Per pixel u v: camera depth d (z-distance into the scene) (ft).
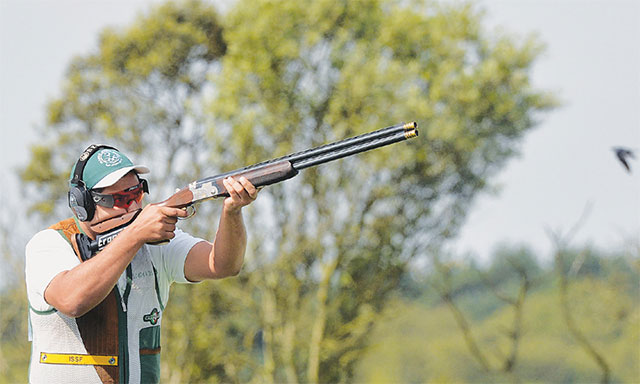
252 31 183.01
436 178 180.86
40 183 208.74
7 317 213.87
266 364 184.65
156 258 43.96
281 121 183.32
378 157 175.52
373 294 183.21
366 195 181.68
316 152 39.93
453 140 176.35
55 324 41.01
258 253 181.68
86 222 42.01
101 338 41.45
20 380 213.87
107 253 38.34
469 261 183.52
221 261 42.73
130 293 42.34
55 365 41.06
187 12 209.87
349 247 180.75
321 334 181.27
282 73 184.96
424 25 184.55
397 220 182.09
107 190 41.47
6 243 202.90
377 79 176.04
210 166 189.47
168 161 194.39
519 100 184.44
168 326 189.98
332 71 184.24
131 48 207.31
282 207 181.06
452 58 184.75
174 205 41.50
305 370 189.06
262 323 184.34
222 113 181.47
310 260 182.91
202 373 194.08
